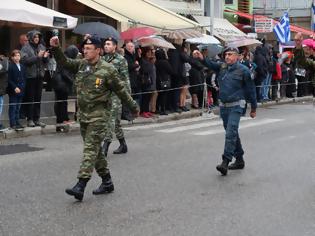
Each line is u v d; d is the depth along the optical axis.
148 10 18.27
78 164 9.19
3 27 16.30
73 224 5.97
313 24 31.48
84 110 6.93
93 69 6.87
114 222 6.05
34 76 12.30
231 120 8.56
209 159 9.74
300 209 6.64
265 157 9.92
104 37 13.37
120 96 6.95
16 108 12.01
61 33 17.95
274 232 5.78
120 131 10.12
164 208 6.62
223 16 29.03
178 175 8.42
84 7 19.11
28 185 7.68
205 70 17.28
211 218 6.24
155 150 10.60
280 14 37.00
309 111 18.44
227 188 7.63
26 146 10.88
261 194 7.32
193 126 14.38
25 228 5.82
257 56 19.67
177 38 16.94
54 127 12.83
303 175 8.48
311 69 9.06
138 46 15.05
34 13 12.24
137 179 8.11
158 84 15.52
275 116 16.80
